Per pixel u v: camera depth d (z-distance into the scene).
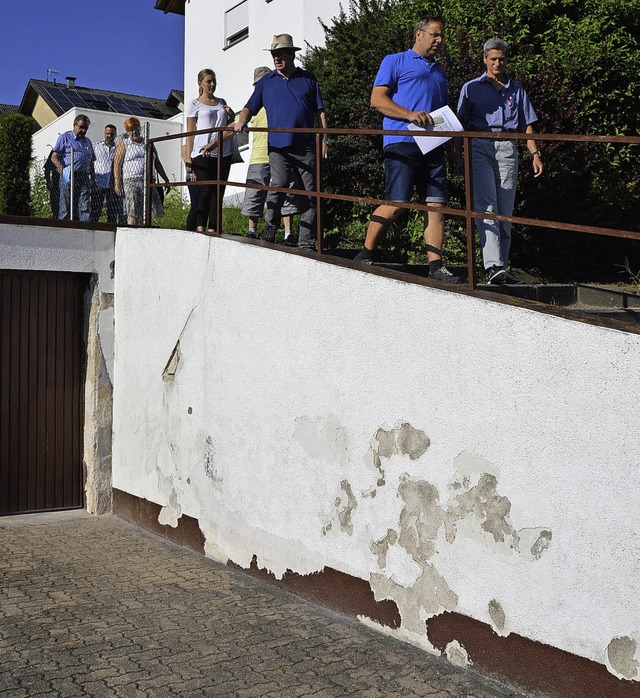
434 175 5.82
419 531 4.46
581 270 8.67
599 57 8.41
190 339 6.64
